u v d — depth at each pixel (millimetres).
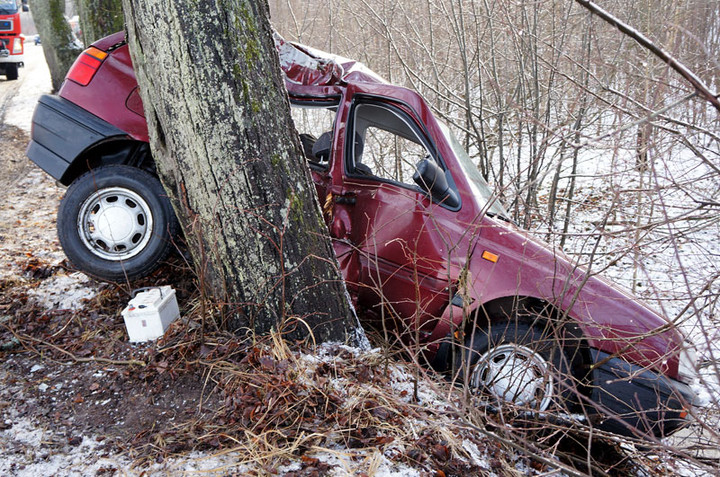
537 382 3738
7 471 2812
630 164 3695
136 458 2900
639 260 3373
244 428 3047
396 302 4043
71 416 3195
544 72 6363
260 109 3418
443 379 3670
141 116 4254
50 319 4121
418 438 3115
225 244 3531
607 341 3705
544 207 7336
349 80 4352
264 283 3561
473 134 6477
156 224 4117
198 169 3455
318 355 3584
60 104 4211
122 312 3691
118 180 4102
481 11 6570
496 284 3781
